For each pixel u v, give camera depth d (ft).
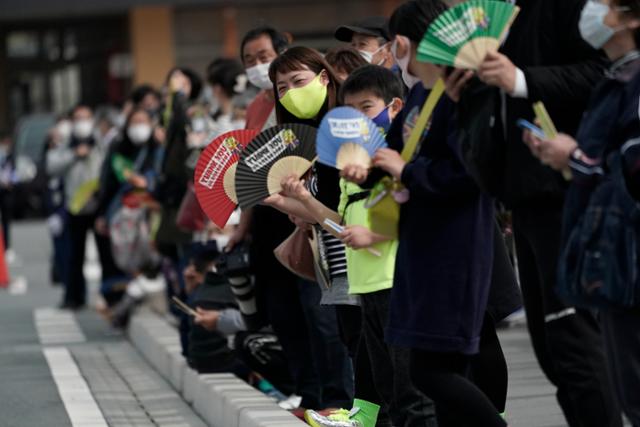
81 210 108.78
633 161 31.07
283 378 57.41
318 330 49.60
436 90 35.94
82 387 69.10
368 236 38.40
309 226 46.39
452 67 34.58
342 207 43.32
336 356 49.60
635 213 30.71
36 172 239.30
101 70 263.70
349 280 42.39
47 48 269.64
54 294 128.47
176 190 76.38
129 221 93.76
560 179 36.29
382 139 36.83
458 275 35.47
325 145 36.65
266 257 53.21
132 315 95.25
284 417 47.62
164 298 97.30
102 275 102.22
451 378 35.99
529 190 36.27
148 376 73.31
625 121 31.48
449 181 34.94
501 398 39.96
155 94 104.12
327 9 221.05
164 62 235.81
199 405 59.93
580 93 35.83
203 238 67.05
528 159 36.24
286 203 44.57
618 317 31.81
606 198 31.19
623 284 30.63
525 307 40.40
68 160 108.78
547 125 32.45
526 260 39.63
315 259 46.21
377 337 42.42
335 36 53.72
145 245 93.97
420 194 35.29
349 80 42.27
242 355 57.36
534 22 38.06
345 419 45.11
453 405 35.94
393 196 36.27
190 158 68.69
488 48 33.58
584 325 38.17
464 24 33.37
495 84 33.94
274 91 49.47
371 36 52.49
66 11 235.40
